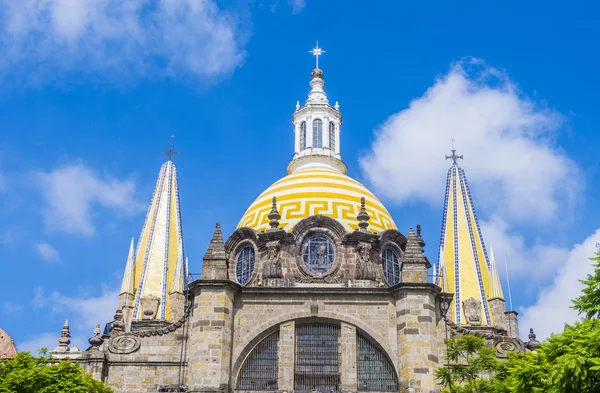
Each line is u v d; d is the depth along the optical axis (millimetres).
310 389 62406
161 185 102125
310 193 75438
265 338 63750
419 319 62062
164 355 63562
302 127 87250
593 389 41375
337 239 69375
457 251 94188
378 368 62844
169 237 97938
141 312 91000
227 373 61438
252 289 64062
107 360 63188
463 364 61688
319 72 90688
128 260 94500
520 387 47469
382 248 71000
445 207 97938
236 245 72188
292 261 68875
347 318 63531
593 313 43938
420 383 60281
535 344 65188
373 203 76812
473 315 87812
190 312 64375
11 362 56594
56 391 54250
